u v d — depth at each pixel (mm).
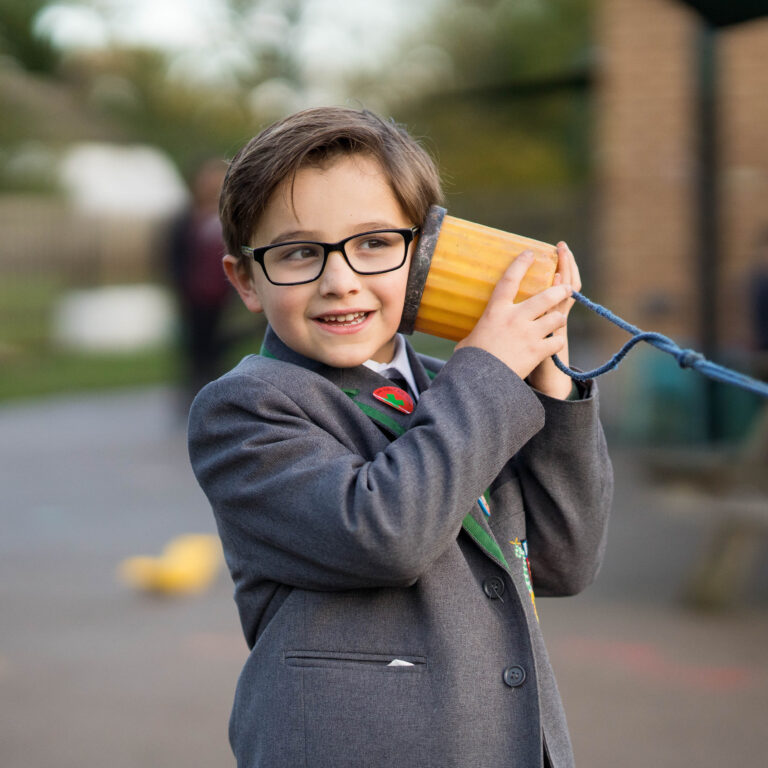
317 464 1781
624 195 8406
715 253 6844
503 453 1767
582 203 13359
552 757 1789
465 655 1758
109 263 30812
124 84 34625
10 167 32469
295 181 1813
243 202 1882
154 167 34406
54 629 4699
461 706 1731
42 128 30031
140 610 4957
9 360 15656
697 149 6887
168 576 5207
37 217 29859
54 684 4074
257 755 1774
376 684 1748
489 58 26844
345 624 1782
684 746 3494
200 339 9992
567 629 4590
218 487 1862
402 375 2029
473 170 22719
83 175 33562
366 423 1878
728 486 4703
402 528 1683
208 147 33344
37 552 5984
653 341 1729
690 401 7441
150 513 6938
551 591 2057
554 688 1890
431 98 11070
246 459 1819
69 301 26703
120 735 3631
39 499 7375
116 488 7719
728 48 7891
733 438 6680
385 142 1864
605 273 8484
